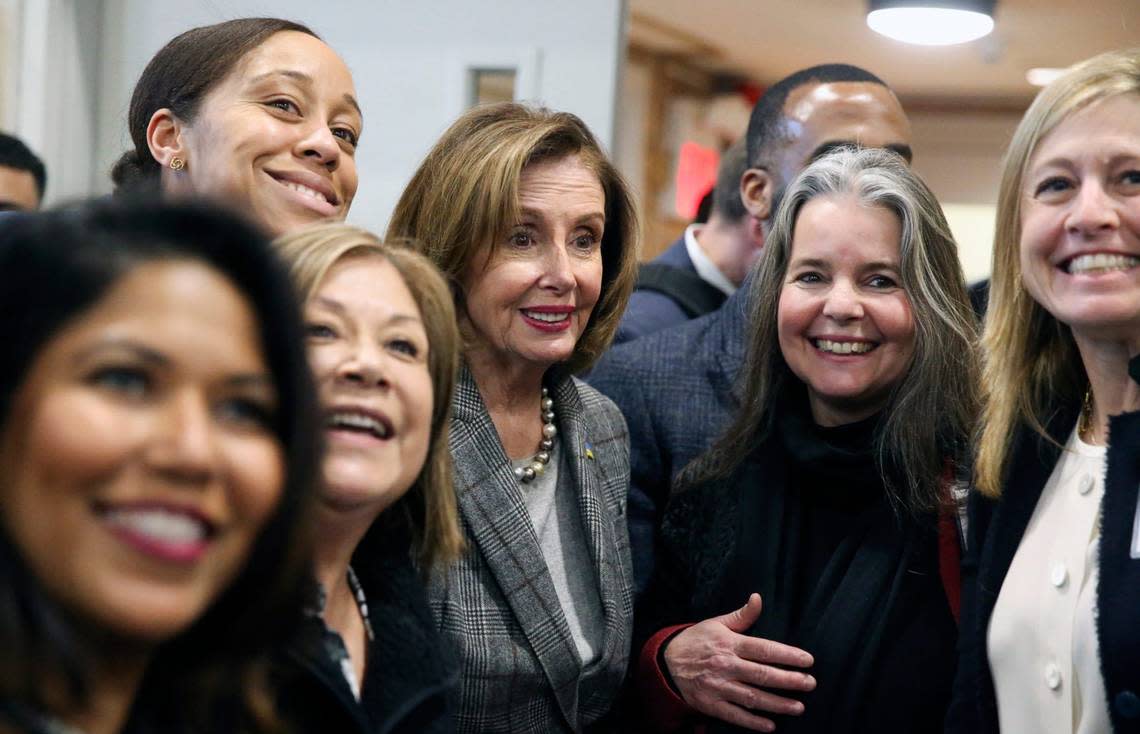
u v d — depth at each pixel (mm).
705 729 1983
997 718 1654
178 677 958
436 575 1681
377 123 3215
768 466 2021
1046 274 1604
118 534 818
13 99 3342
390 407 1297
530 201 1828
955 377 1892
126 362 820
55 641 821
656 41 6316
